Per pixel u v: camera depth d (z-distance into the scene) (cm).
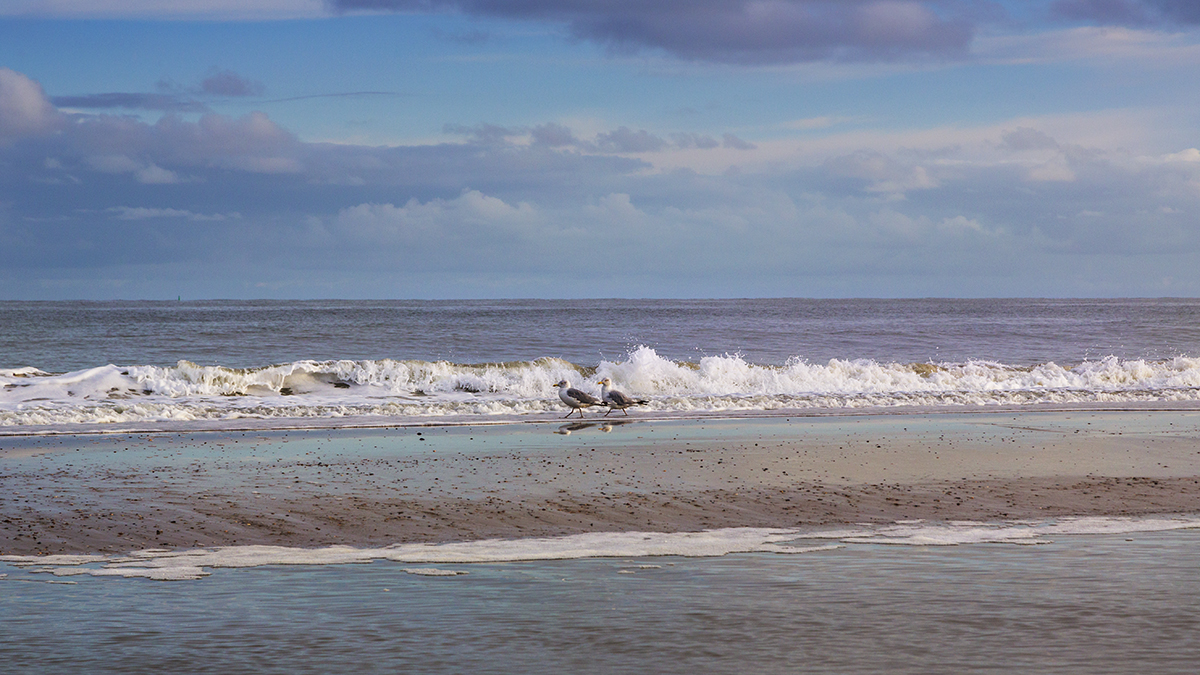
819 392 3197
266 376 3075
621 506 1329
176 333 5759
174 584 946
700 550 1098
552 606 874
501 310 16000
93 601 887
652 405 2814
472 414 2605
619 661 733
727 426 2300
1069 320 11225
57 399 2731
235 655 745
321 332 5897
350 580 963
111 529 1175
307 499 1354
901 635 795
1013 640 783
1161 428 2228
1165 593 921
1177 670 718
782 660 736
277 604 881
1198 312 15475
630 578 974
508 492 1414
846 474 1582
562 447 1898
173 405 2673
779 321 10662
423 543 1127
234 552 1079
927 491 1448
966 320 11262
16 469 1593
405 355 4869
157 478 1513
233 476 1535
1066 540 1154
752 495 1409
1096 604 883
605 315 12888
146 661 730
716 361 3438
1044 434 2111
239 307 19625
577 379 3303
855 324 9775
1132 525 1241
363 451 1839
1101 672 712
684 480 1521
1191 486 1501
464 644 771
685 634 798
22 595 902
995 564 1034
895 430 2198
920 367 3762
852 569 1012
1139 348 5744
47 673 703
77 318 10369
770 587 941
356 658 738
